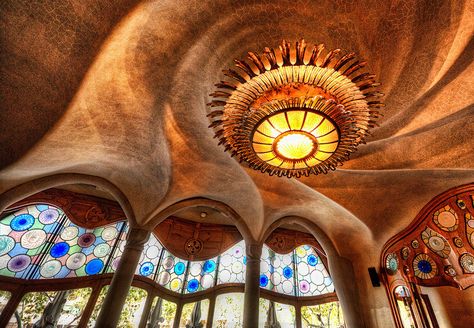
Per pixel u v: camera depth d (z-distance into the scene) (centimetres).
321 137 335
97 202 834
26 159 444
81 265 750
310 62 305
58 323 660
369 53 411
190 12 361
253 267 693
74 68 356
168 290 806
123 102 446
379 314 646
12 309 636
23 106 372
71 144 481
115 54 367
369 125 365
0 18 285
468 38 341
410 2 353
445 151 511
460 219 555
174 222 916
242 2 371
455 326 672
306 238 938
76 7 306
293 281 879
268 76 313
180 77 429
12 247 696
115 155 573
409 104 442
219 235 938
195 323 764
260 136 347
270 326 767
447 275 563
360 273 723
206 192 726
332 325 788
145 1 321
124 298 582
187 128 547
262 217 747
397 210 657
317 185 662
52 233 755
